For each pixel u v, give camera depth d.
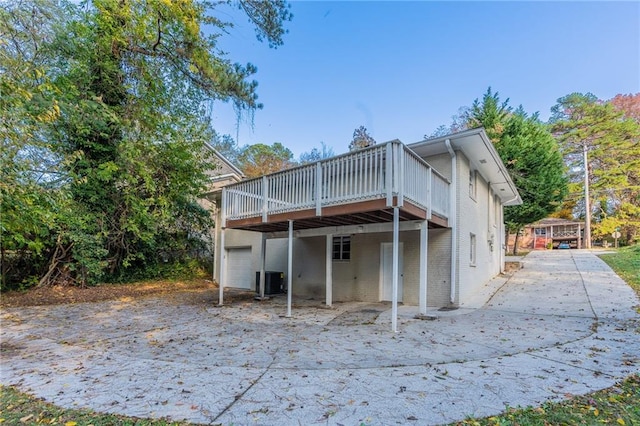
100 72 10.79
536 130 18.27
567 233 33.84
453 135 8.80
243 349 5.47
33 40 8.39
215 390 3.76
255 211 9.35
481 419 3.01
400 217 7.71
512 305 8.80
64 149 9.86
